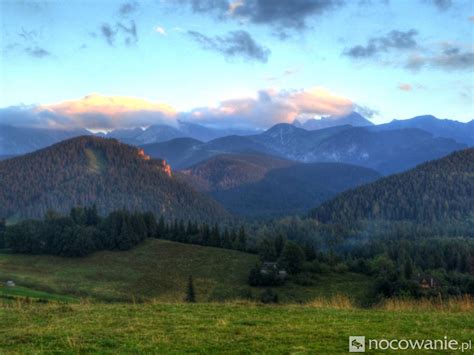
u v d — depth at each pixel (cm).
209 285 9350
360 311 1855
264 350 1223
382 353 1204
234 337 1352
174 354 1184
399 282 6400
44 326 1536
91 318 1653
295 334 1391
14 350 1241
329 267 9950
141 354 1187
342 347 1254
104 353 1198
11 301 2277
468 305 1966
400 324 1543
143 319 1623
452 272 9788
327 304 2088
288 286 8856
